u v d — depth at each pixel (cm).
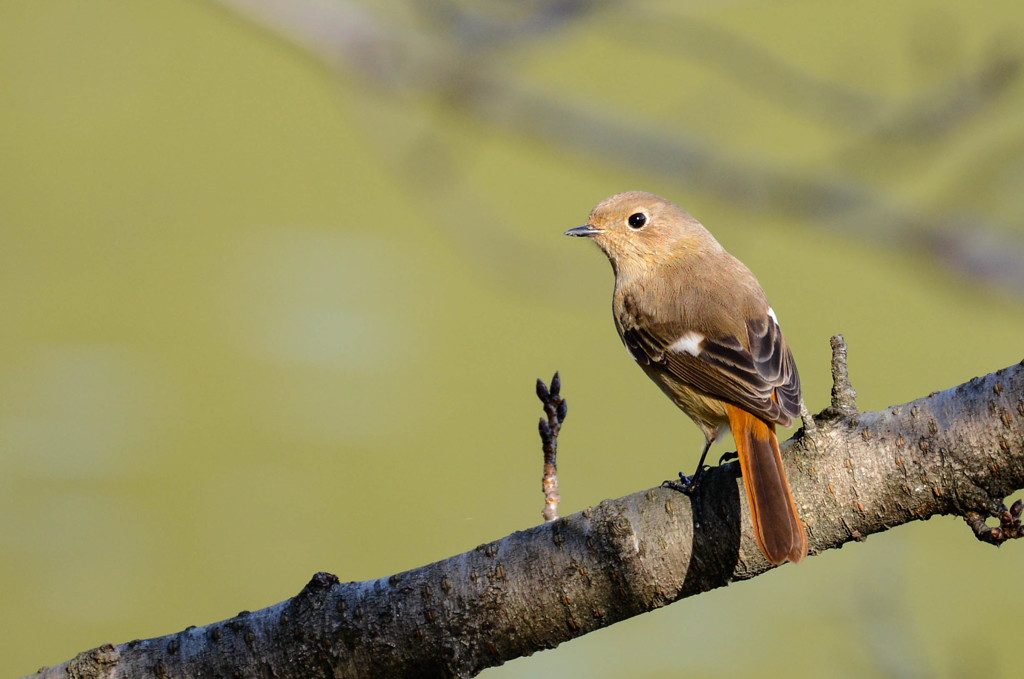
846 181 1227
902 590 1173
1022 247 1202
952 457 568
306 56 1154
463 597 596
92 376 1942
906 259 1348
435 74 1162
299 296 2183
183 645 616
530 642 597
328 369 1984
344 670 600
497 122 1188
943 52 1123
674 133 1220
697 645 1433
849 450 586
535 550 598
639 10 1103
